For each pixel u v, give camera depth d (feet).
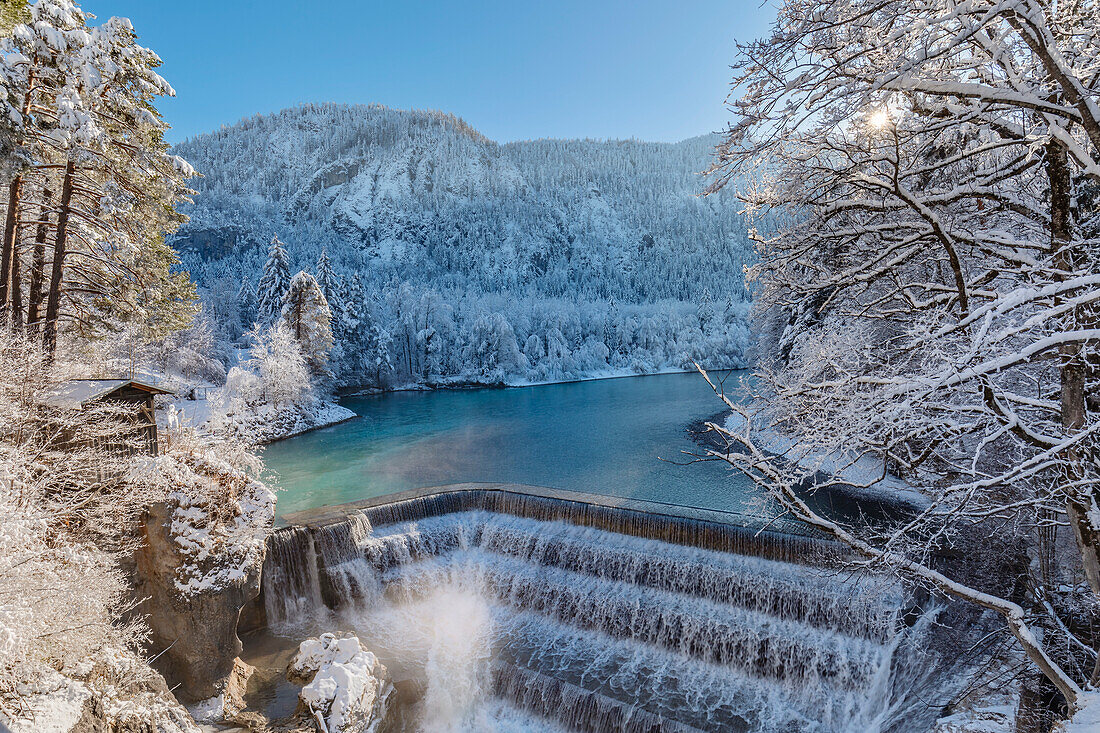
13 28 50.96
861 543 23.43
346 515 70.38
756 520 65.72
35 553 32.68
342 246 618.44
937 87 19.40
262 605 60.18
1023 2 17.29
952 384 18.12
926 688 43.78
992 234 25.40
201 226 553.64
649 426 152.25
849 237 29.68
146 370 144.97
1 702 27.55
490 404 209.87
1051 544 32.91
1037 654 21.01
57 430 44.52
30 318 64.03
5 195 63.26
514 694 54.75
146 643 47.93
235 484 54.08
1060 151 22.93
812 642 52.21
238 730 44.80
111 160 59.77
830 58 21.45
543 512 76.18
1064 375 21.88
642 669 55.77
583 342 353.92
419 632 62.44
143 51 59.47
